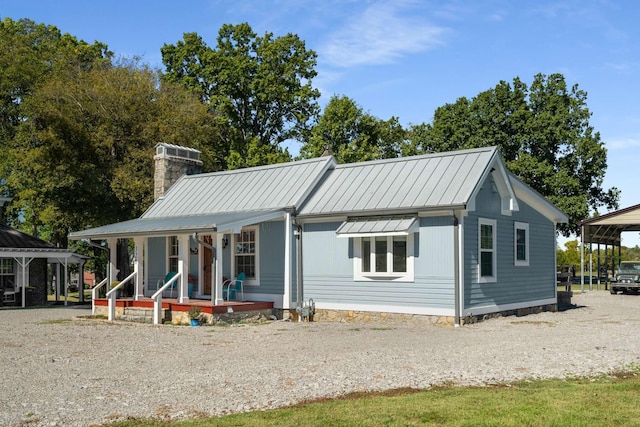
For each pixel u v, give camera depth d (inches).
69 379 381.4
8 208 1647.4
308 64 1911.9
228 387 350.9
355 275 721.0
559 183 1690.5
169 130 1213.7
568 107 1801.2
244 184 884.6
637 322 674.2
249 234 803.4
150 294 900.0
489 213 716.7
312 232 761.6
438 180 702.5
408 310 680.4
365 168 802.2
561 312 831.7
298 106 1924.2
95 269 1881.2
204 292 842.8
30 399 327.6
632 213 1243.8
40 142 1321.4
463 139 1813.5
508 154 1797.5
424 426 269.4
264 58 1875.0
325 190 792.3
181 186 967.6
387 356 447.8
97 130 1204.5
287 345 521.7
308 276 761.6
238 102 1900.8
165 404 314.0
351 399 321.4
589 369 396.5
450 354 453.1
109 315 791.7
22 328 676.7
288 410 297.1
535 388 342.6
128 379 379.9
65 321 770.8
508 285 749.9
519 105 1792.6
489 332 589.9
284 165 880.9
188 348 516.1
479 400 312.0
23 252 1085.8
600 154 1753.2
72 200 1232.8
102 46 1857.8
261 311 753.0
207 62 1843.0
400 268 693.3
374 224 693.9
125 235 806.5
